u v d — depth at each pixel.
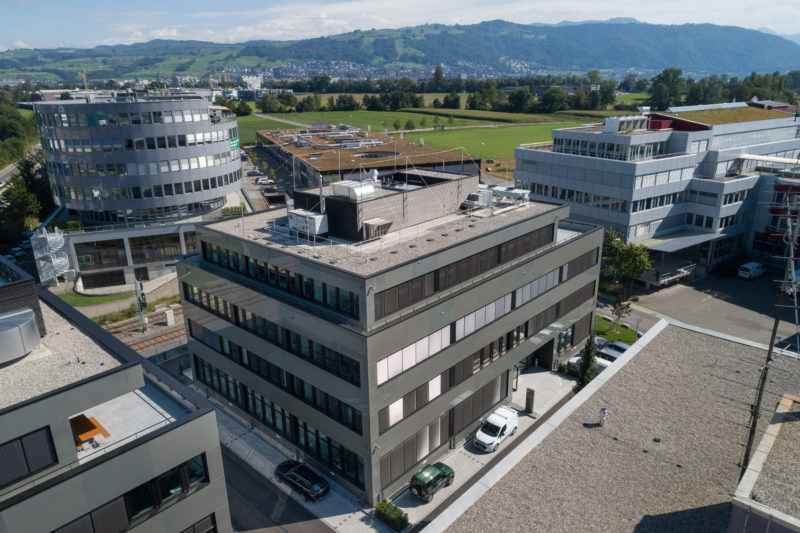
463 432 42.59
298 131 168.88
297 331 36.06
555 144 86.62
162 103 76.06
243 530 34.56
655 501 25.30
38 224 104.88
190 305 47.09
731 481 26.48
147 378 31.53
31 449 22.17
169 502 26.64
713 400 33.19
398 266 33.00
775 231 80.88
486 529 24.03
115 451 23.97
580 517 24.48
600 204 79.31
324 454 38.38
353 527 34.50
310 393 37.34
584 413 32.19
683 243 74.88
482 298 40.31
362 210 39.38
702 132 78.88
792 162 76.12
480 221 45.44
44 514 22.16
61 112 74.62
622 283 77.12
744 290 74.31
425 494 36.22
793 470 21.05
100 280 77.94
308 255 36.50
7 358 25.69
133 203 78.44
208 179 83.88
